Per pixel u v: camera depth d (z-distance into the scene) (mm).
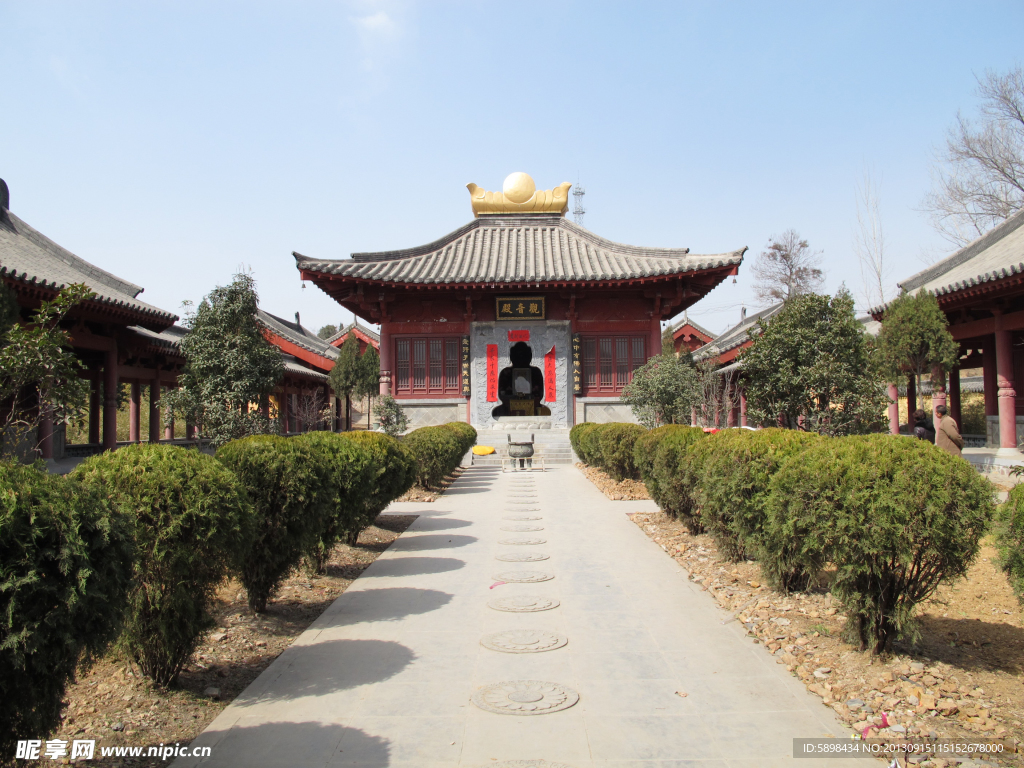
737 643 6660
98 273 23344
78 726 5016
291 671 6031
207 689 5730
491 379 28703
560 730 4887
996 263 21219
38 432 20250
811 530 6227
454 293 27969
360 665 6160
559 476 22234
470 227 32406
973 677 5738
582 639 6797
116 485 5445
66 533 3887
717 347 39719
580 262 29062
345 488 9359
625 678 5816
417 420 28938
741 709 5215
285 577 7957
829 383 13523
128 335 24125
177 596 5520
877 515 5582
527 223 32875
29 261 20734
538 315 28453
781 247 55312
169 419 18984
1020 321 18828
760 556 7965
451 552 10898
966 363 30953
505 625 7250
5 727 3727
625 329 29078
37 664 3730
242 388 17500
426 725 4988
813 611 7359
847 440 6352
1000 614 7375
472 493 18297
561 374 28750
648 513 14109
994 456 19328
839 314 13906
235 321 17859
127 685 5754
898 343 18156
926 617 7387
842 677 5734
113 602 4191
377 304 28562
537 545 11328
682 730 4883
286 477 7559
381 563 10203
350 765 4434
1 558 3672
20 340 11672
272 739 4797
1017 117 34219
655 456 12062
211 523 5523
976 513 5469
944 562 5637
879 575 5734
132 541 4391
